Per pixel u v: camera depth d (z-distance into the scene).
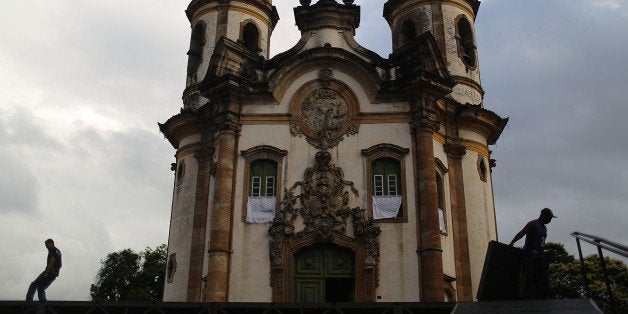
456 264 26.20
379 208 24.95
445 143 28.00
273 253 24.30
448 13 31.92
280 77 26.67
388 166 25.77
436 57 26.48
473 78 31.52
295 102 26.67
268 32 34.41
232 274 24.27
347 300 25.20
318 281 24.27
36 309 16.09
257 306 16.33
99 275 62.00
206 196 28.08
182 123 30.00
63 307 16.45
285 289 23.91
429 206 24.41
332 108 26.52
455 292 25.61
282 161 25.84
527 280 14.02
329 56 26.72
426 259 23.69
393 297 23.56
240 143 26.31
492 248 14.63
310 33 28.38
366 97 26.55
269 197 25.45
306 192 25.20
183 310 17.05
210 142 28.91
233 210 25.22
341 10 28.50
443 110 28.25
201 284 26.11
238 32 32.75
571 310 11.41
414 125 25.89
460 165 28.03
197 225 27.53
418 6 32.41
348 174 25.48
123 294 60.41
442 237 25.72
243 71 27.45
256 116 26.55
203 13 33.50
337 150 25.88
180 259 27.94
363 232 24.31
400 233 24.42
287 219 24.84
